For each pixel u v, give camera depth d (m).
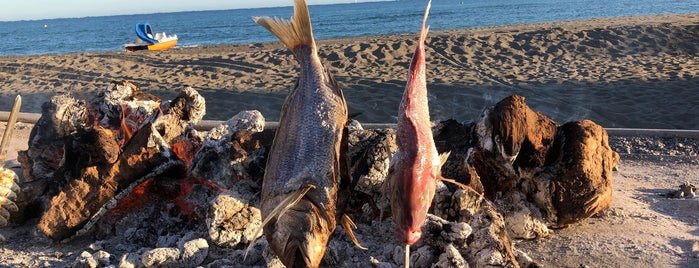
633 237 1.26
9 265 1.16
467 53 5.19
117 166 1.25
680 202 1.48
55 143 1.48
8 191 1.32
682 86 3.80
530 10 18.58
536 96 3.73
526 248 1.22
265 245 1.14
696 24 5.71
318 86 1.02
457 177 1.21
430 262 1.10
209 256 1.15
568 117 3.33
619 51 5.07
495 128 1.21
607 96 3.69
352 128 1.27
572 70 4.45
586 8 17.59
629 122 3.21
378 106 3.66
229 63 5.27
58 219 1.24
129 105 1.48
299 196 0.94
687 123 3.14
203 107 1.48
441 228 1.11
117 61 5.73
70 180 1.27
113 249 1.21
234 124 1.34
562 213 1.25
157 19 41.19
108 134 1.27
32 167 1.50
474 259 1.07
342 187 1.04
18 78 5.07
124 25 27.23
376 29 13.75
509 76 4.32
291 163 0.98
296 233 0.94
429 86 3.99
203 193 1.26
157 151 1.29
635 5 17.33
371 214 1.27
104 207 1.25
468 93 3.82
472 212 1.19
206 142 1.28
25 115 2.55
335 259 1.11
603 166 1.27
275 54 5.52
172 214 1.29
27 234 1.32
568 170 1.23
